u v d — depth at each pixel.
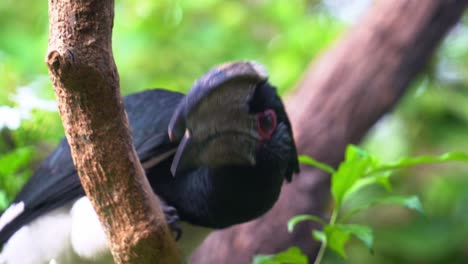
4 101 8.45
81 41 4.54
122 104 4.83
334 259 11.41
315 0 14.76
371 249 6.21
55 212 6.66
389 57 10.63
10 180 7.35
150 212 5.00
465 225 12.30
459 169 12.68
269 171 6.19
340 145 10.30
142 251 5.04
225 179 6.12
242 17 13.76
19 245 6.77
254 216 6.48
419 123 12.67
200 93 5.52
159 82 12.30
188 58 13.27
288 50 13.18
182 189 6.40
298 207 9.79
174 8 13.56
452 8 10.80
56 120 7.61
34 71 12.59
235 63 5.61
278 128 6.28
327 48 11.47
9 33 13.45
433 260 12.29
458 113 12.66
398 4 10.79
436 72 12.80
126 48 12.93
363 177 6.52
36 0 14.62
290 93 11.82
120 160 4.87
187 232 6.68
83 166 4.91
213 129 5.73
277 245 9.65
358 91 10.49
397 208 12.50
